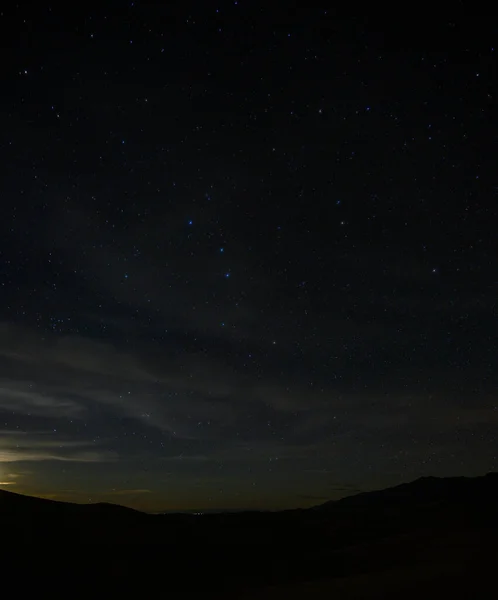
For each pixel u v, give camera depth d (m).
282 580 16.08
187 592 15.05
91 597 14.56
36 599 14.13
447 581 12.47
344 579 14.34
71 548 18.41
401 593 11.87
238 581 16.50
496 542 16.97
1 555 16.69
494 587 11.58
